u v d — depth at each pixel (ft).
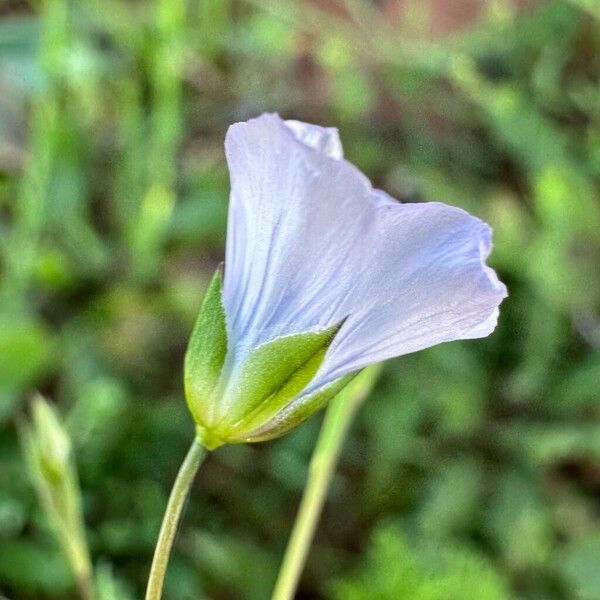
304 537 0.33
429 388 0.63
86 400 0.53
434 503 0.59
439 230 0.22
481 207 0.71
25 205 0.60
